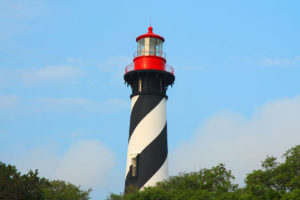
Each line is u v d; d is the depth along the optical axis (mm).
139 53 68562
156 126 64750
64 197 62438
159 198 52562
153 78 66312
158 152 63750
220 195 51250
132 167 63781
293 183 49844
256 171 53188
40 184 50125
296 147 54250
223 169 57875
